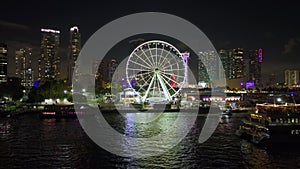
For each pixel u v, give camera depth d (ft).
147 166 219.61
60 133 364.79
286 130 283.38
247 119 344.08
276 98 590.14
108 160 235.61
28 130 389.60
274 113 288.10
